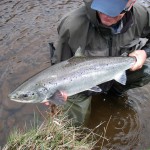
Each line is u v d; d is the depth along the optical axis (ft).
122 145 5.25
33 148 4.68
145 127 5.54
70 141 4.78
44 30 8.09
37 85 4.33
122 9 4.56
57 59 5.14
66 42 5.04
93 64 4.58
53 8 9.09
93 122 5.64
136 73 5.72
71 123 5.17
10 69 6.79
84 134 5.32
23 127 5.51
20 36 7.86
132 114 5.79
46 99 4.44
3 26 8.26
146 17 5.38
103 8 4.52
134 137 5.37
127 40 5.25
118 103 6.01
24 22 8.45
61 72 4.42
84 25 4.94
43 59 7.11
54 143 4.75
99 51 5.13
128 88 6.04
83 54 4.91
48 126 4.92
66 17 5.09
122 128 5.53
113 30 4.96
